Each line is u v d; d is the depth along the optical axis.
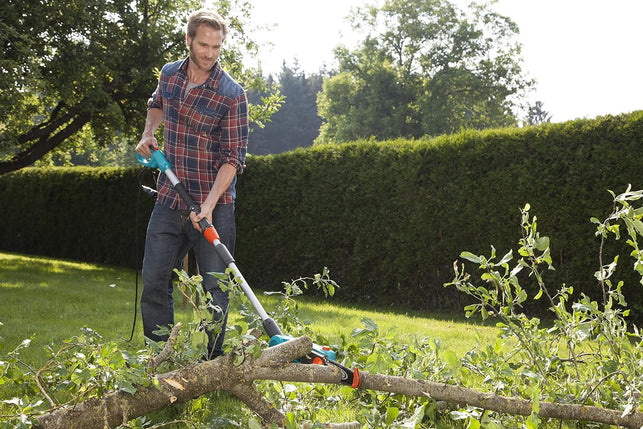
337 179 9.33
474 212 7.92
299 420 2.21
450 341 5.00
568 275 7.10
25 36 9.12
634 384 2.45
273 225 10.14
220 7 12.04
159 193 3.33
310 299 9.03
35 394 2.32
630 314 6.70
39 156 12.37
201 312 2.34
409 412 2.48
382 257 8.83
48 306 6.47
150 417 2.54
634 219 2.45
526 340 2.69
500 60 31.17
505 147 7.66
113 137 14.28
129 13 11.63
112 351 1.84
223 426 2.31
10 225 16.30
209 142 3.31
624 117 6.85
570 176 7.16
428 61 31.41
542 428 2.58
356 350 2.58
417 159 8.46
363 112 31.38
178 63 3.33
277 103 8.27
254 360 2.00
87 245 14.41
